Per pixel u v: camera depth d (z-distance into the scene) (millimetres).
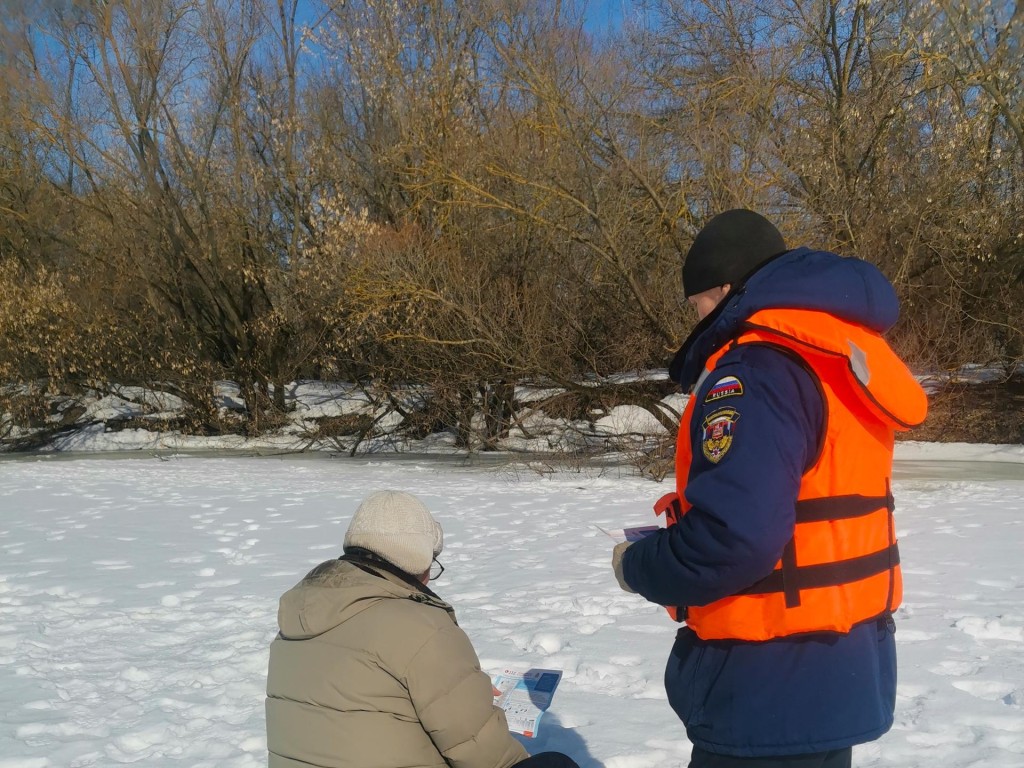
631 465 17359
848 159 17062
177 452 24891
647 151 17266
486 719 2217
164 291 26891
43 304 24781
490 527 9719
